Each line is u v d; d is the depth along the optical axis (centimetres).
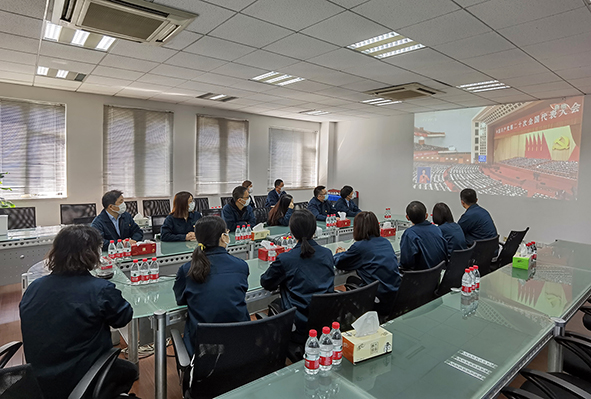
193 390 145
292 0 239
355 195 856
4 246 366
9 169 525
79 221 438
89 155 590
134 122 631
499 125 618
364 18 265
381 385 117
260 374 152
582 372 174
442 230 326
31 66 413
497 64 373
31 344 138
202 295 168
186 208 357
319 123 916
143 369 249
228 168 757
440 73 413
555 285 225
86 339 144
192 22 277
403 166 772
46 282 145
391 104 630
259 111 745
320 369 123
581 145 533
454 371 126
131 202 586
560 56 342
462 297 200
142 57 373
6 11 262
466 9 247
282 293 210
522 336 154
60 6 247
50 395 136
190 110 693
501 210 620
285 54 355
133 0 239
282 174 855
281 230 424
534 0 230
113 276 233
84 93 577
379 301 244
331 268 211
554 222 564
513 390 125
